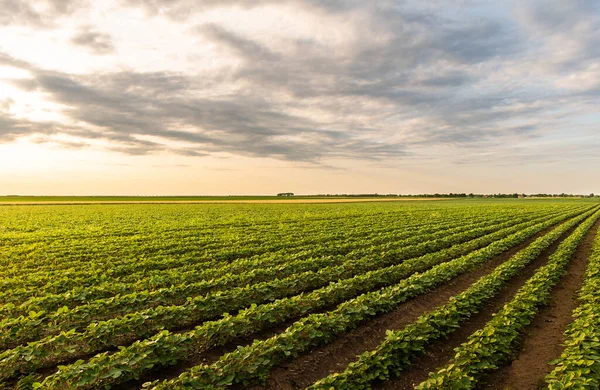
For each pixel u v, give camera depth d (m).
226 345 9.40
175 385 6.66
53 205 82.44
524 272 17.92
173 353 8.16
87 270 17.17
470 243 24.47
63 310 9.82
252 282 14.54
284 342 8.41
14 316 10.79
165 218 48.56
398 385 7.73
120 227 35.22
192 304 10.79
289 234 28.97
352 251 20.61
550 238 26.67
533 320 11.31
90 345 8.86
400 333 8.73
